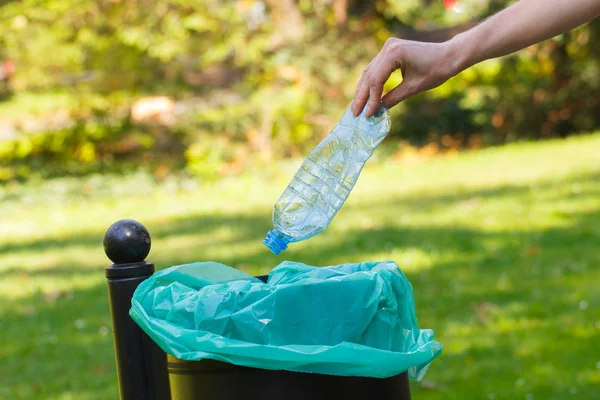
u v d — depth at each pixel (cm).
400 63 182
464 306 579
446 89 1459
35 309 657
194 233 914
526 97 1486
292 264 186
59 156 1529
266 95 1364
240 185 1245
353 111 187
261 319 161
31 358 541
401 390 171
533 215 856
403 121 1505
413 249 751
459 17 1320
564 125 1503
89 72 1581
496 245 747
